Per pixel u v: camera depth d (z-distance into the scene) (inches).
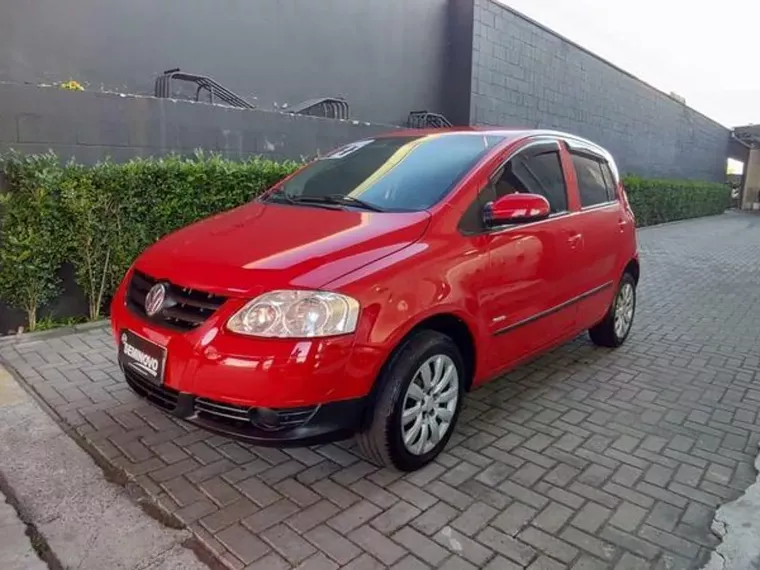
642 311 255.9
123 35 266.4
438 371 116.2
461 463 119.3
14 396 144.3
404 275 105.7
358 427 106.0
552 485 112.1
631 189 595.8
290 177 161.3
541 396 155.3
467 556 91.2
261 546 92.0
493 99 454.3
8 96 189.9
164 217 208.8
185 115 237.9
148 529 96.3
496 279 125.2
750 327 231.1
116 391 147.5
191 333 99.4
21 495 104.9
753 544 95.8
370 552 91.3
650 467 119.9
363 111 381.7
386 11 386.3
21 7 235.9
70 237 190.9
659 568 90.0
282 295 96.5
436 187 126.7
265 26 321.4
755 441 132.6
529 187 143.9
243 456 119.0
